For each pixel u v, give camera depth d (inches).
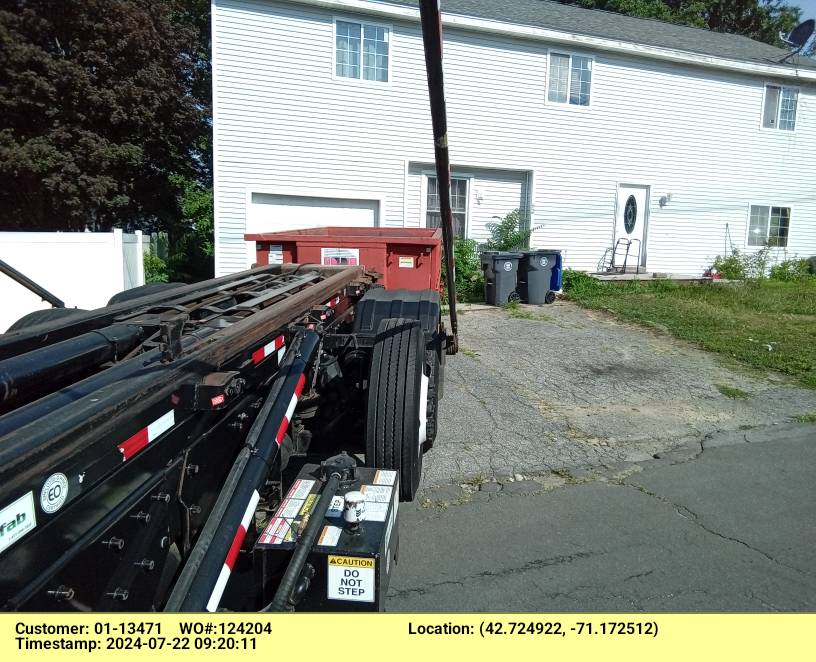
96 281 333.4
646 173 601.6
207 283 144.3
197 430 82.2
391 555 94.5
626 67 577.6
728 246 649.6
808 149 667.4
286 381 101.7
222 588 69.4
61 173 575.2
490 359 307.9
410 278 224.7
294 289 144.3
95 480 59.0
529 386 262.7
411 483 134.4
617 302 472.4
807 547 133.5
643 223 612.7
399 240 221.8
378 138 506.9
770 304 473.1
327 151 494.9
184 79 736.3
